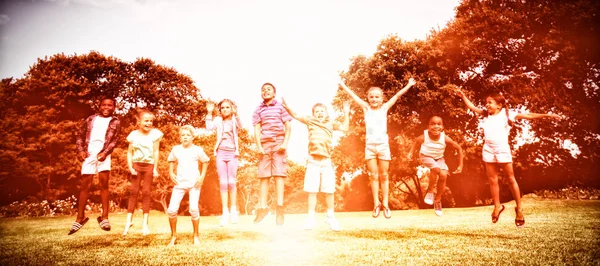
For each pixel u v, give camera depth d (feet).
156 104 86.28
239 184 99.50
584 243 12.44
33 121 70.28
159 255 11.35
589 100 54.75
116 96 80.69
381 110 17.42
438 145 18.52
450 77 65.00
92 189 74.33
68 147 74.23
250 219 37.27
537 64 57.72
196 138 85.35
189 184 14.93
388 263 9.66
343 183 101.86
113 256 11.24
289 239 14.74
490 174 16.63
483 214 32.58
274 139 17.69
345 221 29.04
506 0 59.00
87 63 77.71
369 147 17.10
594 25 49.78
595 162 56.85
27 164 69.00
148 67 85.87
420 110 67.67
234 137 19.69
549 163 63.05
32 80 71.72
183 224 27.58
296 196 112.68
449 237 14.70
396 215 38.60
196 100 93.20
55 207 60.90
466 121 65.77
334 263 9.75
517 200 16.07
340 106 76.18
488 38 57.93
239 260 10.37
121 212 70.28
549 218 23.31
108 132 17.43
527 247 11.81
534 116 16.47
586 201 38.70
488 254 10.71
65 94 73.46
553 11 52.03
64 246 13.65
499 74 62.08
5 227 24.06
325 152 16.76
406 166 73.00
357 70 77.77
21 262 10.42
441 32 63.98
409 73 66.33
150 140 18.08
